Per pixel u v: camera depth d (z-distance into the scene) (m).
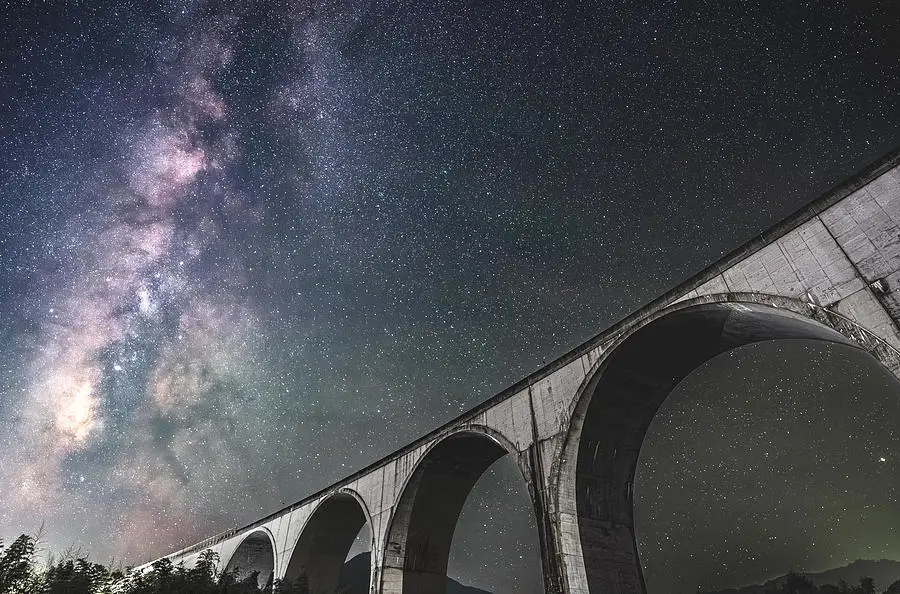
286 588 21.53
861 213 8.70
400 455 19.09
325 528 23.61
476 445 17.19
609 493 12.95
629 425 13.39
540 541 12.27
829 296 8.69
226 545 29.03
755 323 10.72
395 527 17.91
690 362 12.74
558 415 13.20
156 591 17.69
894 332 7.80
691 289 10.93
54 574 17.98
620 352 12.23
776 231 9.73
